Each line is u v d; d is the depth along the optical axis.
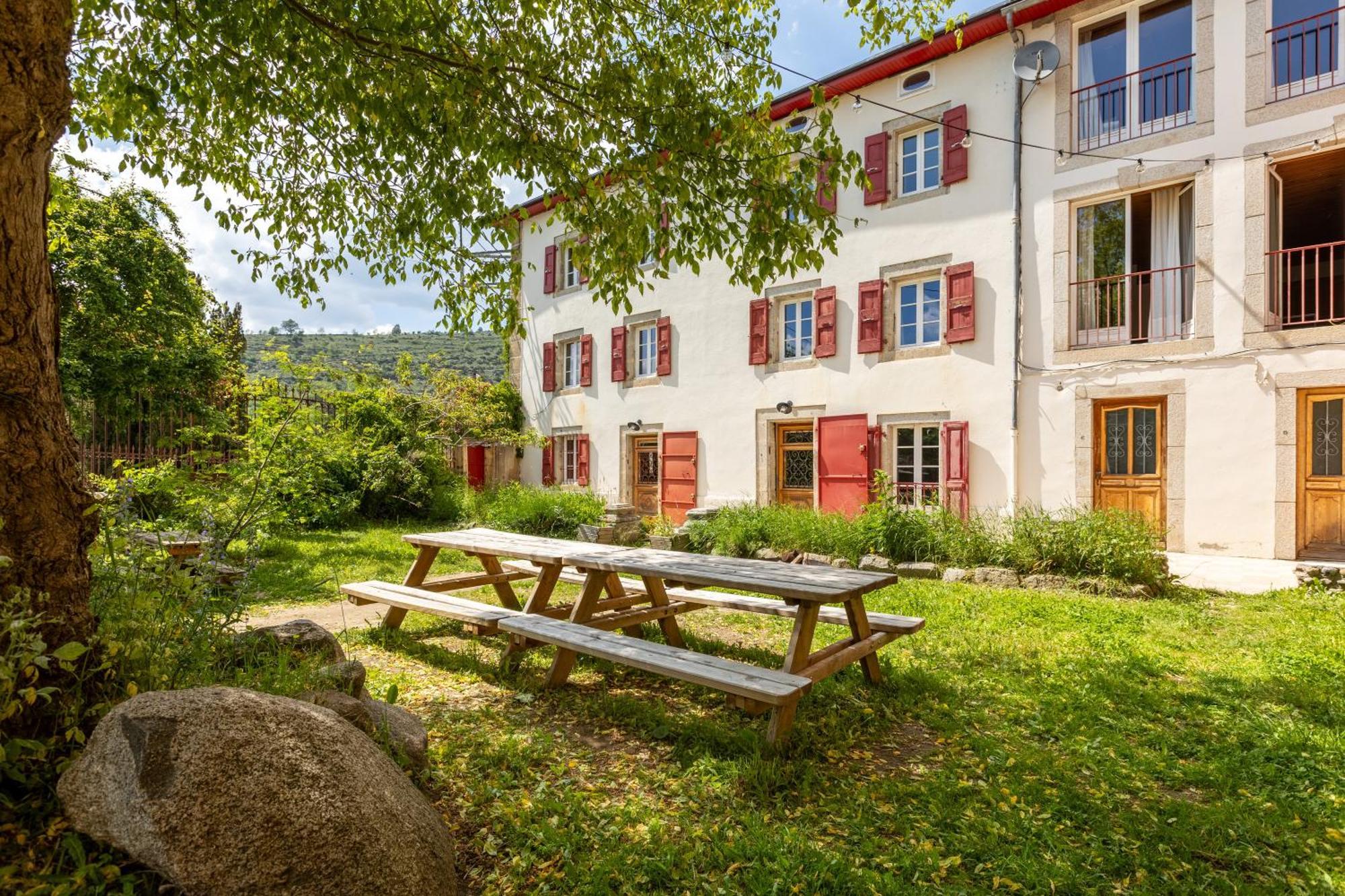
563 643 3.51
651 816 2.44
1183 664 4.19
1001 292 9.29
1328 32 7.63
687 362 12.84
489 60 3.65
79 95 3.98
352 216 4.86
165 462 4.46
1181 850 2.25
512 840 2.25
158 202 11.47
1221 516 7.82
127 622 2.40
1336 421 7.37
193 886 1.50
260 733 1.77
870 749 3.04
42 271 2.10
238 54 3.65
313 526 10.71
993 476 9.30
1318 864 2.20
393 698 3.15
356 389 11.77
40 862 1.69
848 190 10.76
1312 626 5.02
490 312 4.80
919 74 10.09
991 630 5.02
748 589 3.41
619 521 10.56
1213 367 7.87
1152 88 8.59
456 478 13.55
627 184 4.35
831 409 10.93
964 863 2.19
